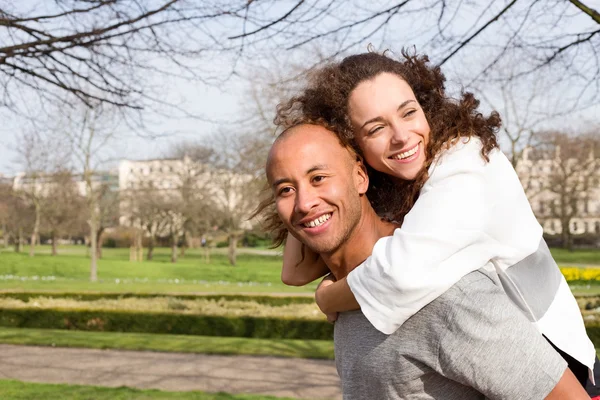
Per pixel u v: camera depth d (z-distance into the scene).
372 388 1.56
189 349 12.36
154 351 12.32
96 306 18.23
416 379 1.49
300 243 1.99
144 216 46.66
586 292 23.11
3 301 19.70
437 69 1.90
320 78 1.83
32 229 51.44
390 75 1.78
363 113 1.75
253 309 17.88
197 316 15.41
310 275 1.97
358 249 1.69
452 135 1.71
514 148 24.42
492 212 1.56
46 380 9.73
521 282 1.55
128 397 8.06
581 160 40.91
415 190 1.76
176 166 46.28
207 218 44.84
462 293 1.41
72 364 11.02
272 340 13.78
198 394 8.35
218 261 48.72
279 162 1.61
